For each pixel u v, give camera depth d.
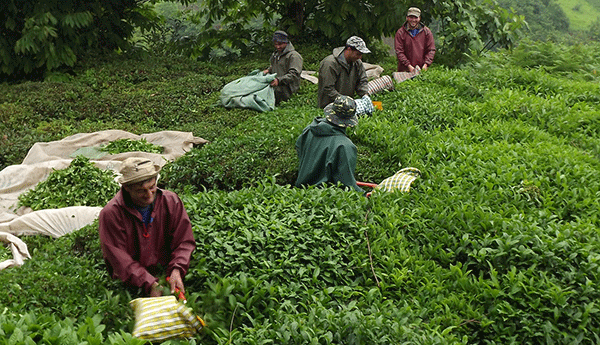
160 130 11.11
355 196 6.64
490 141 9.26
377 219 6.29
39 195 7.80
